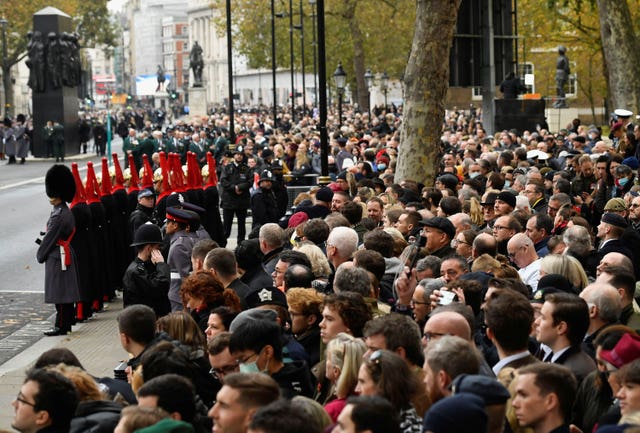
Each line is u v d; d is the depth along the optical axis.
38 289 34.31
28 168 86.88
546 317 12.98
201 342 14.48
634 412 10.02
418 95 38.91
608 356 11.55
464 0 46.34
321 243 21.73
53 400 11.31
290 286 16.84
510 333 12.32
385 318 11.87
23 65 196.00
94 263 29.47
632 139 35.66
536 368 10.47
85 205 28.89
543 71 105.00
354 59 125.19
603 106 109.50
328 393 13.41
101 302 30.33
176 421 9.73
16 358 24.77
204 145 68.25
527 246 18.73
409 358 11.71
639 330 14.57
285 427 8.66
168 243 27.19
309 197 31.06
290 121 105.06
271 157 50.03
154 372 12.56
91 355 24.72
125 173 33.50
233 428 9.86
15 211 56.22
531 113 59.75
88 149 113.56
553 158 40.66
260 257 19.25
